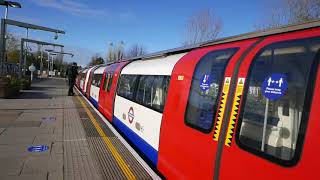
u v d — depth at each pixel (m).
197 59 5.14
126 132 9.12
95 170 5.86
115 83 11.77
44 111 13.54
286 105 3.06
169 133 5.52
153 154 6.41
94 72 20.23
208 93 4.43
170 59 6.62
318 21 3.10
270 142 3.15
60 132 9.17
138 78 8.63
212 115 4.16
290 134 2.95
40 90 26.39
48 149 7.21
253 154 3.30
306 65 2.97
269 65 3.42
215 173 3.87
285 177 2.89
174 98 5.57
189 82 5.14
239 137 3.56
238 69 3.87
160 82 6.58
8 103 15.96
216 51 4.66
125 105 9.59
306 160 2.71
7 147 7.32
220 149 3.83
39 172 5.68
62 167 5.98
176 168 5.06
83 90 25.50
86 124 10.65
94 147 7.47
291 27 3.43
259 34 3.94
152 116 6.71
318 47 2.93
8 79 18.44
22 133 8.91
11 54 51.84
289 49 3.22
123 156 6.77
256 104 3.45
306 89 2.89
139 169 5.96
